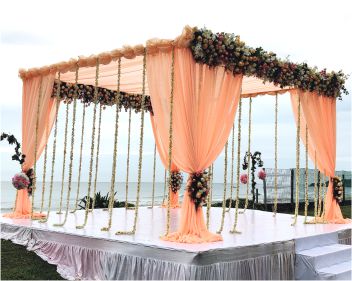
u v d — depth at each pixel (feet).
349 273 21.54
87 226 25.38
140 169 22.39
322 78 28.60
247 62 22.18
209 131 21.02
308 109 28.68
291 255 21.67
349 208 56.80
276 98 33.88
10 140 29.09
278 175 50.83
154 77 21.42
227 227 26.45
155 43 21.08
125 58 24.00
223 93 21.62
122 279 19.51
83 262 21.57
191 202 20.52
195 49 20.10
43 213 31.63
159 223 27.09
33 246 24.56
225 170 23.70
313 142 29.81
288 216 33.73
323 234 24.36
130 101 35.70
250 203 50.26
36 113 29.30
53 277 21.63
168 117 20.86
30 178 29.37
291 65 25.63
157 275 18.19
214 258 17.62
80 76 29.96
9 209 96.07
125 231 22.22
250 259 19.22
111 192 23.80
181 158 20.53
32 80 30.07
